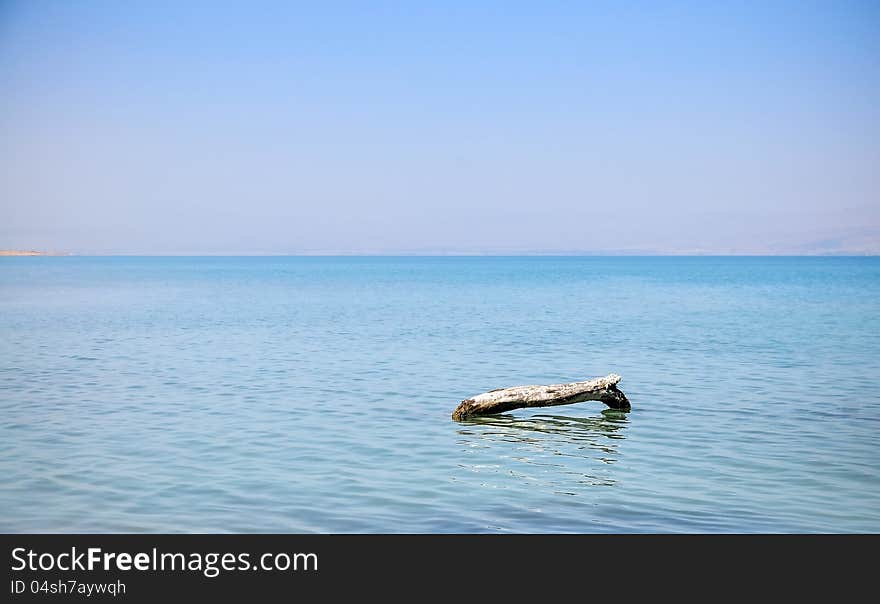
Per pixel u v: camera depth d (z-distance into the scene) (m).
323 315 66.38
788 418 24.41
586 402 26.95
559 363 36.94
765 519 15.20
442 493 16.62
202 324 57.47
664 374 33.56
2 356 38.59
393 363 36.72
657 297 96.12
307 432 22.19
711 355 40.00
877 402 27.03
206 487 16.89
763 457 19.62
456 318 63.50
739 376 32.97
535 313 69.19
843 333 51.28
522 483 17.34
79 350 41.16
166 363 36.34
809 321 60.66
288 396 27.95
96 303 80.75
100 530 14.47
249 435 21.70
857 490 16.95
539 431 22.59
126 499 16.08
